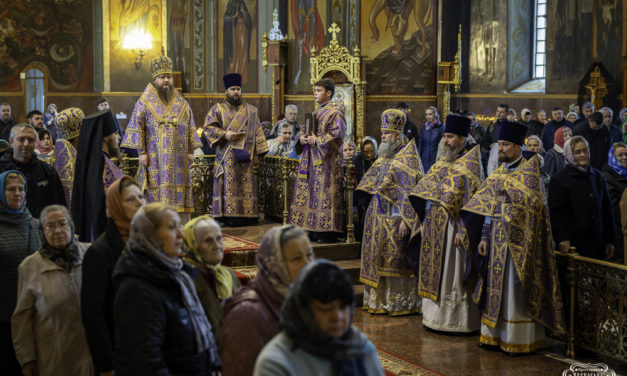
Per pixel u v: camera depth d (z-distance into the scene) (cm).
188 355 320
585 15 1599
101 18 1956
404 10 1686
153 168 800
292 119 1109
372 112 1689
